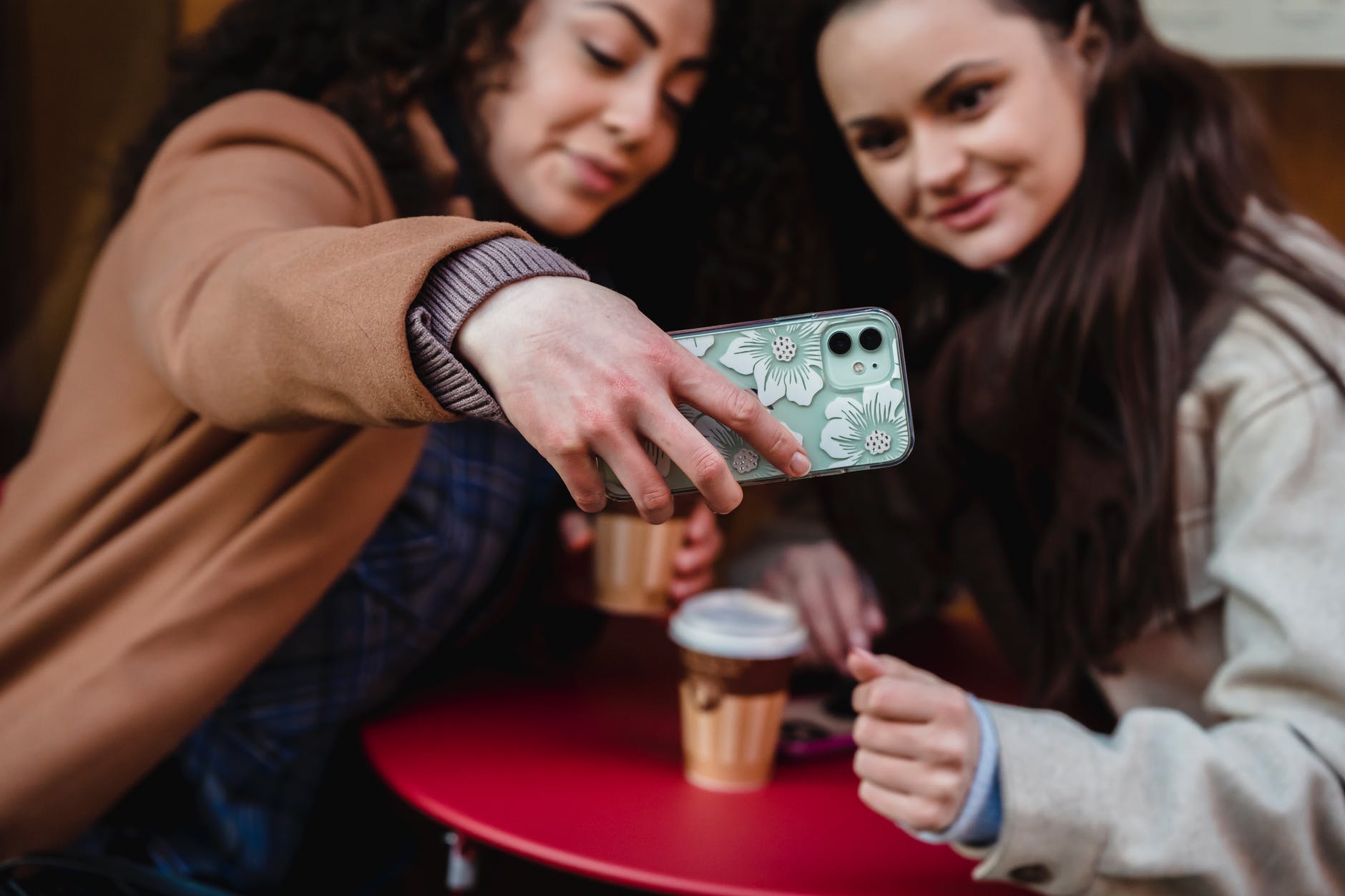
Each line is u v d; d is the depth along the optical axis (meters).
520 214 1.17
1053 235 1.00
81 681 0.85
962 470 1.11
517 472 1.11
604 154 1.10
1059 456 0.99
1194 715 0.94
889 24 0.94
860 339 0.61
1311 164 2.01
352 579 1.01
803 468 0.55
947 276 1.20
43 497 0.97
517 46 1.09
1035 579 1.01
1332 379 0.83
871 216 1.22
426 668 1.14
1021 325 0.98
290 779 1.01
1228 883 0.75
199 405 0.73
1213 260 0.94
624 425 0.51
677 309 1.41
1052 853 0.74
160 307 0.75
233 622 0.86
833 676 1.18
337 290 0.57
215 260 0.73
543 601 1.27
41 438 1.05
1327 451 0.82
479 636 1.21
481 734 1.01
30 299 2.11
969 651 1.31
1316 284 0.88
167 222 0.85
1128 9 0.99
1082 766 0.76
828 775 0.96
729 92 1.27
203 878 0.98
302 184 0.88
